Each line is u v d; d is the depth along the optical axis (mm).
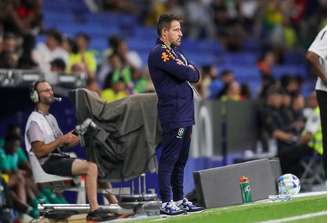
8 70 35219
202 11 71188
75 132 27719
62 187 29422
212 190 28297
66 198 33469
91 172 27391
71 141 27766
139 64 53594
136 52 64250
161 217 26312
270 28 74688
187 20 70062
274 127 44250
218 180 28562
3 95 37781
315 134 40062
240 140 43500
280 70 71375
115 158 28250
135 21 68812
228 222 24812
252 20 74750
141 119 28281
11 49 40938
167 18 26844
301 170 40250
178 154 26781
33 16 52625
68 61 44812
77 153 33250
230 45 72000
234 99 45188
